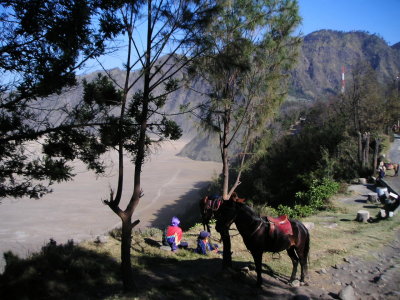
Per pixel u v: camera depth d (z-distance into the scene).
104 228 41.75
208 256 12.43
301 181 34.62
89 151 8.75
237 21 14.69
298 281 10.02
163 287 8.88
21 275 8.05
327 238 15.90
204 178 86.12
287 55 17.83
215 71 10.61
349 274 11.29
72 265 9.23
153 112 9.32
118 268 10.07
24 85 7.36
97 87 8.53
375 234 16.88
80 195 61.09
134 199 8.62
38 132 7.78
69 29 7.24
